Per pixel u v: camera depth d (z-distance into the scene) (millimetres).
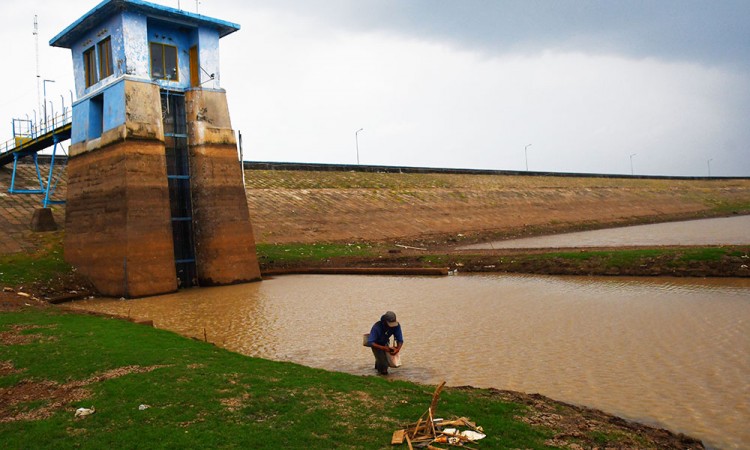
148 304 24406
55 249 30922
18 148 36062
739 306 17953
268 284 29797
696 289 21438
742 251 25078
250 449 7270
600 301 20141
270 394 9406
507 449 7254
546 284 24938
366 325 17984
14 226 33094
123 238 26719
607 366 12445
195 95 30750
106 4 27938
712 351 13266
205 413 8609
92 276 28344
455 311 19578
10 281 26172
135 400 9273
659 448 7688
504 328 16641
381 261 34500
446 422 8039
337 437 7625
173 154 30500
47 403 9516
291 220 47969
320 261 35906
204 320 19938
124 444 7539
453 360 13367
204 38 31359
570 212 74750
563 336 15383
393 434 7676
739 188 115000
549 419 8500
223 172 30891
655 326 15992
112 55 29188
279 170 60250
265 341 16250
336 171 65750
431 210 61125
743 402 9969
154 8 28766
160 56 30547
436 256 33719
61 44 32844
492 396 9789
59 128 33000
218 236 30234
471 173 84188
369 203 57844
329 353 14602
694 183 114188
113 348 12805
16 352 12641
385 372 12414
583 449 7391
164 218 28062
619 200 87500
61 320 16672
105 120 28828
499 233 56438
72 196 30484
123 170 26969
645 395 10484
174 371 10844
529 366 12656
